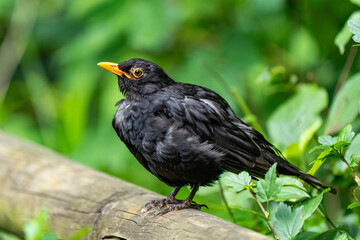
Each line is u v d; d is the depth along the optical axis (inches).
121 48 499.8
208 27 501.4
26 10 586.9
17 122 583.8
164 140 319.0
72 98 510.9
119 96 490.3
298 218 260.5
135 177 493.0
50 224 337.7
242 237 246.7
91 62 502.9
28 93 611.2
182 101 328.8
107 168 496.1
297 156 327.0
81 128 515.2
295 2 497.4
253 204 348.8
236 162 324.2
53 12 596.1
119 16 478.6
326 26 492.4
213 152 315.3
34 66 603.2
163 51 500.1
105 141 493.4
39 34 587.8
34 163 382.3
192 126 324.8
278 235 261.0
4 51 603.2
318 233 286.7
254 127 358.3
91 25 498.9
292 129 343.3
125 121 329.7
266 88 472.7
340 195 390.9
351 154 281.9
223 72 476.4
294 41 500.4
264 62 487.8
